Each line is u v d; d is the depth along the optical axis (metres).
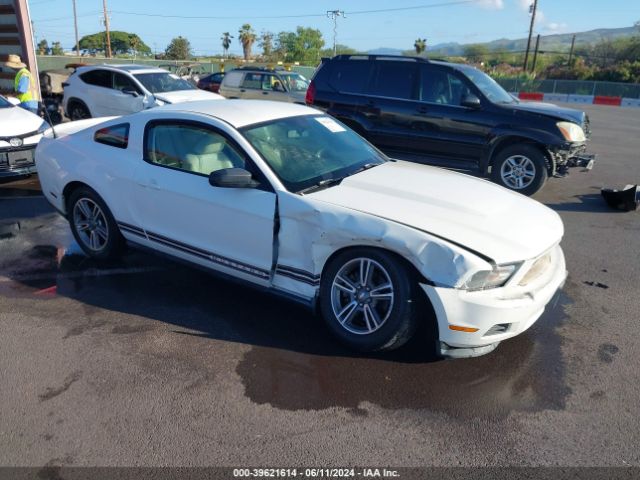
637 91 34.94
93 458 2.63
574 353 3.65
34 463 2.60
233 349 3.61
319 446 2.73
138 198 4.47
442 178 4.22
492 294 3.15
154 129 4.44
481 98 7.73
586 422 2.94
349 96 8.48
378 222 3.30
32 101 10.36
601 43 64.38
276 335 3.80
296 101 14.98
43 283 4.61
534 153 7.52
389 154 8.42
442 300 3.11
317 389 3.19
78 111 12.70
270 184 3.74
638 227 6.57
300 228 3.60
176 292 4.46
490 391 3.20
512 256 3.18
